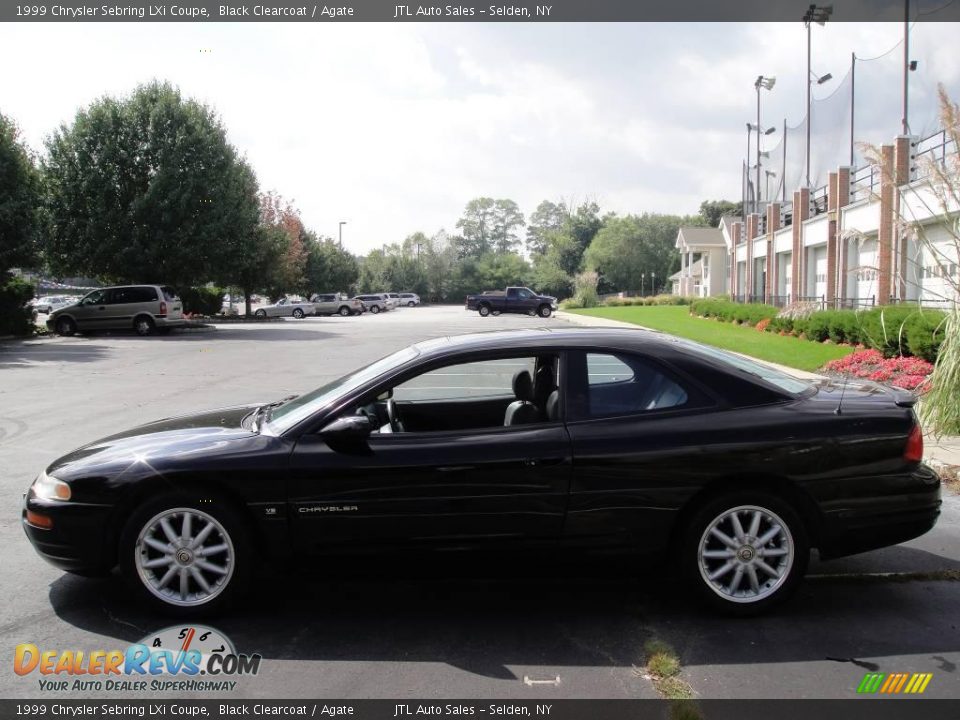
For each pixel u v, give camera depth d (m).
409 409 4.83
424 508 4.25
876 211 25.59
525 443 4.28
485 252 145.00
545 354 4.54
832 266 30.48
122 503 4.32
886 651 3.96
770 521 4.32
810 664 3.82
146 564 4.32
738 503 4.29
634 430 4.31
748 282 47.06
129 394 13.22
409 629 4.26
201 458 4.31
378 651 3.99
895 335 13.36
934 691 3.55
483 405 4.86
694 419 4.35
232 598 4.33
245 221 36.69
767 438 4.28
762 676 3.70
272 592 4.81
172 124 34.31
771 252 41.84
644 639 4.11
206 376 15.59
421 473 4.23
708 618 4.37
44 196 30.41
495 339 4.71
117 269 34.31
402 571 4.39
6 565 5.27
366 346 22.91
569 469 4.24
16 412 11.48
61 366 17.52
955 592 4.75
